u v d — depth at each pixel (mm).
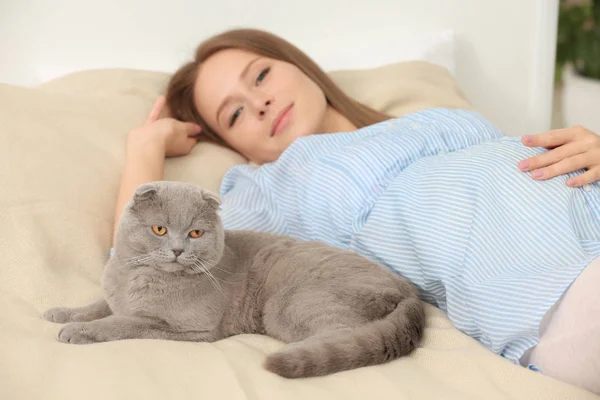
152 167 1531
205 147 1807
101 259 1382
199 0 2258
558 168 1228
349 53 2246
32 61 2227
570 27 3109
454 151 1438
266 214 1531
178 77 1889
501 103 2432
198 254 1097
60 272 1317
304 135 1755
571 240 1116
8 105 1501
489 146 1355
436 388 941
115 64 2266
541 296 1034
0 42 2201
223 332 1175
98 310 1191
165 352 1006
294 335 1118
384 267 1252
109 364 944
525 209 1175
